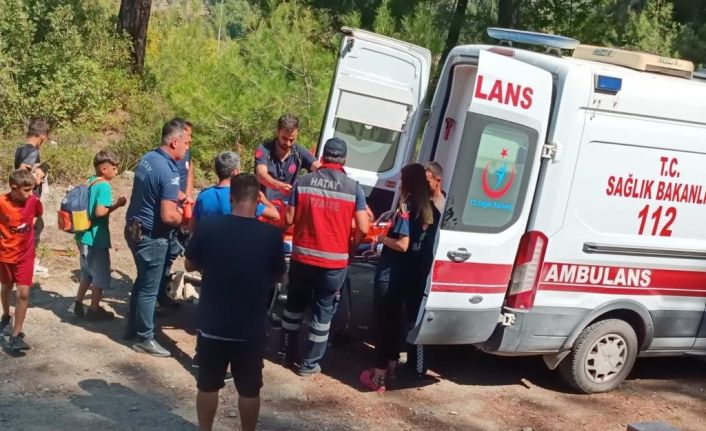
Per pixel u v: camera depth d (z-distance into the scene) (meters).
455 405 6.05
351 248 6.20
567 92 5.87
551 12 16.27
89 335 6.51
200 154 12.40
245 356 4.64
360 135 7.76
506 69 5.64
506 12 15.29
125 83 13.68
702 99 6.39
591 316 6.27
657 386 6.92
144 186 6.05
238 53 13.26
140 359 6.18
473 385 6.50
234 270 4.55
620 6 15.59
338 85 7.55
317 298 6.13
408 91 7.71
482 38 15.34
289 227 6.16
